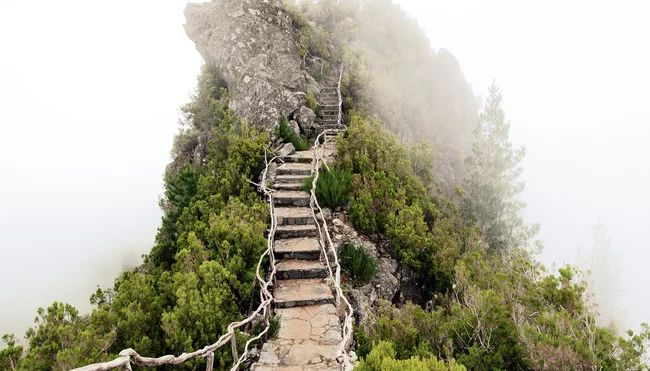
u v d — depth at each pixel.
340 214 8.62
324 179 9.05
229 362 4.70
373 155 10.29
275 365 4.61
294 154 11.80
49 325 4.50
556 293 5.14
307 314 5.89
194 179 10.39
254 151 10.62
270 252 6.79
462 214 12.27
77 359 4.00
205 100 14.50
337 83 17.67
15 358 4.20
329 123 15.03
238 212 7.98
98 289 5.77
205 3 16.31
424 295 8.05
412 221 8.16
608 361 3.88
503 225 12.88
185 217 8.56
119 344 4.75
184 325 4.80
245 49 13.60
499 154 13.48
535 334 4.18
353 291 6.82
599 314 4.76
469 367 4.28
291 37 15.80
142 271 8.62
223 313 5.23
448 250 7.98
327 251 7.41
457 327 4.94
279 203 9.15
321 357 4.78
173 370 4.48
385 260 7.89
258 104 12.53
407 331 5.12
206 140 13.07
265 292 5.68
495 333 4.60
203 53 15.55
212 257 6.62
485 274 6.90
